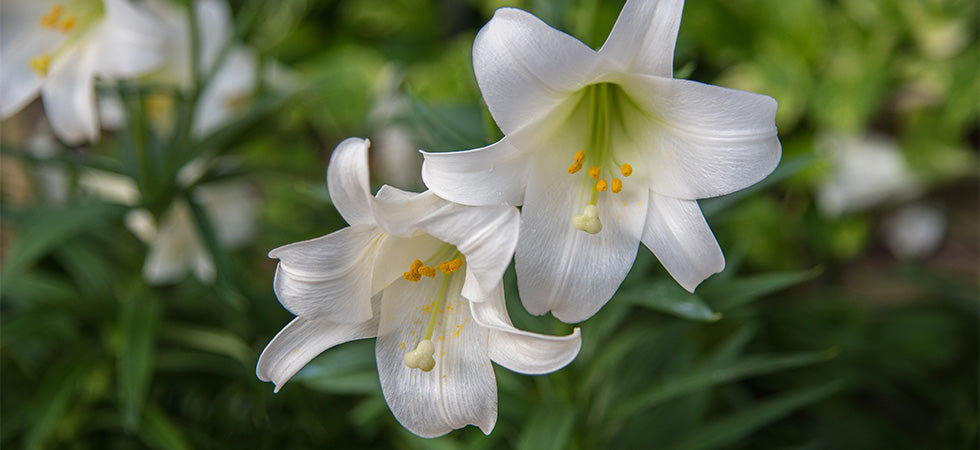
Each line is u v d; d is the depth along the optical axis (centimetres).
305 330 55
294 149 97
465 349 56
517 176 55
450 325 56
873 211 102
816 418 79
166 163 68
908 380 80
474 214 52
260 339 72
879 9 95
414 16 107
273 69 82
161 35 65
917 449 76
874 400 87
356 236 54
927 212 100
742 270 95
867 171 96
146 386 69
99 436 72
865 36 96
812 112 96
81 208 67
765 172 54
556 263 55
